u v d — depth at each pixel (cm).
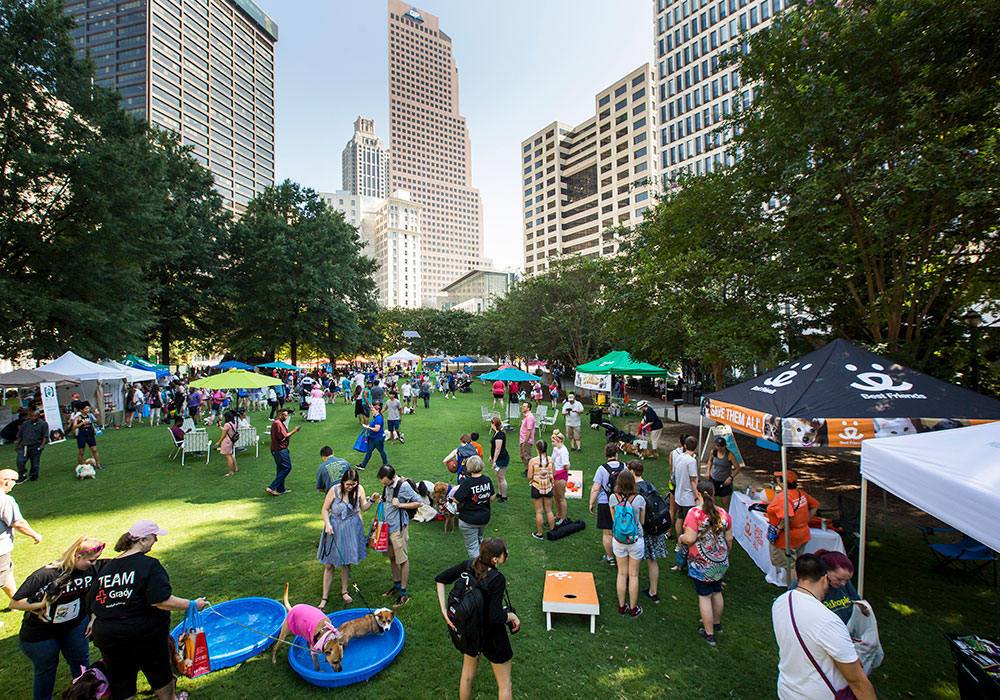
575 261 2831
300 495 952
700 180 1382
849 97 880
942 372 973
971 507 341
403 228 16400
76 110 2120
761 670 433
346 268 4072
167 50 9538
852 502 688
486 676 424
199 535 740
